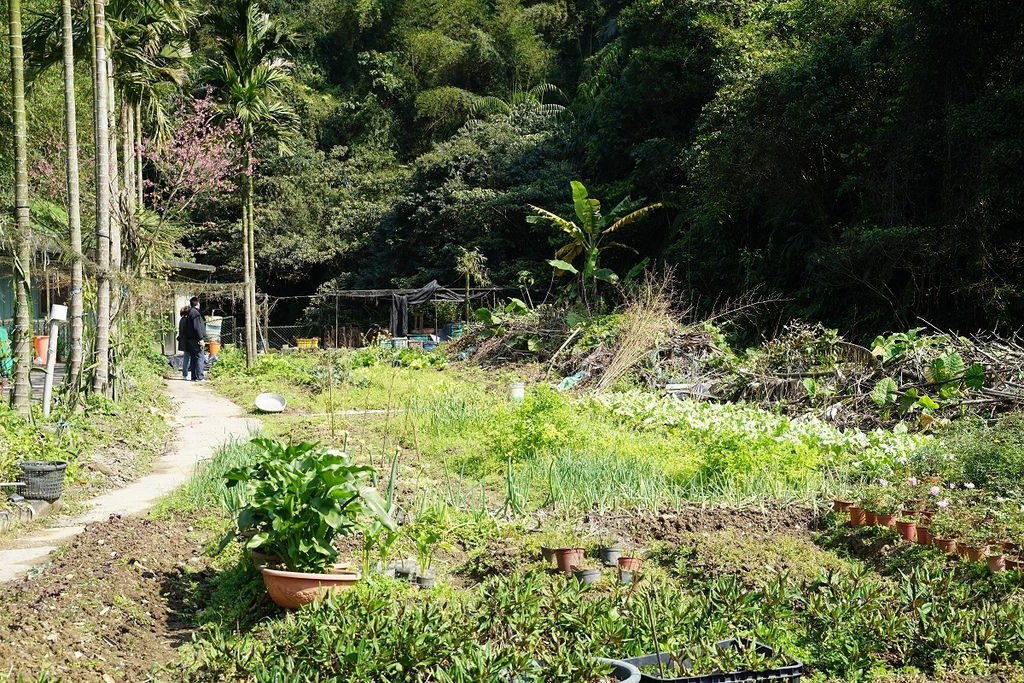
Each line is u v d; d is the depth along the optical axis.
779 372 16.12
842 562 7.21
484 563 7.15
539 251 39.16
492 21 55.00
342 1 55.59
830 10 26.38
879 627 5.39
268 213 43.09
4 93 20.00
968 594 6.12
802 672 4.98
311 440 13.23
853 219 24.48
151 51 20.00
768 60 26.69
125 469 11.82
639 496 9.26
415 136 51.44
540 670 4.51
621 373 18.20
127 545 7.25
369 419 15.70
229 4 22.97
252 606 6.30
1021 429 9.96
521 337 23.05
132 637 5.71
